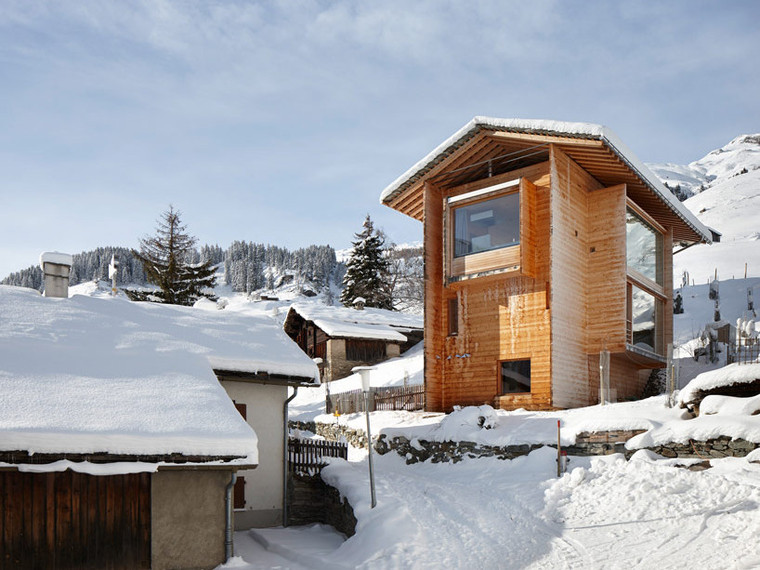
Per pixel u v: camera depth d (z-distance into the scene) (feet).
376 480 57.16
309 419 101.40
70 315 50.55
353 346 136.77
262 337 59.36
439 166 81.10
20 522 36.17
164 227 163.94
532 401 70.74
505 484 52.95
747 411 48.78
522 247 70.90
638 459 48.91
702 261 211.20
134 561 38.68
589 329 76.84
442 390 79.87
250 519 55.42
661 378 89.92
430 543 42.24
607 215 77.41
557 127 70.03
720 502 40.29
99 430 35.94
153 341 50.52
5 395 37.19
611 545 37.93
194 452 38.06
